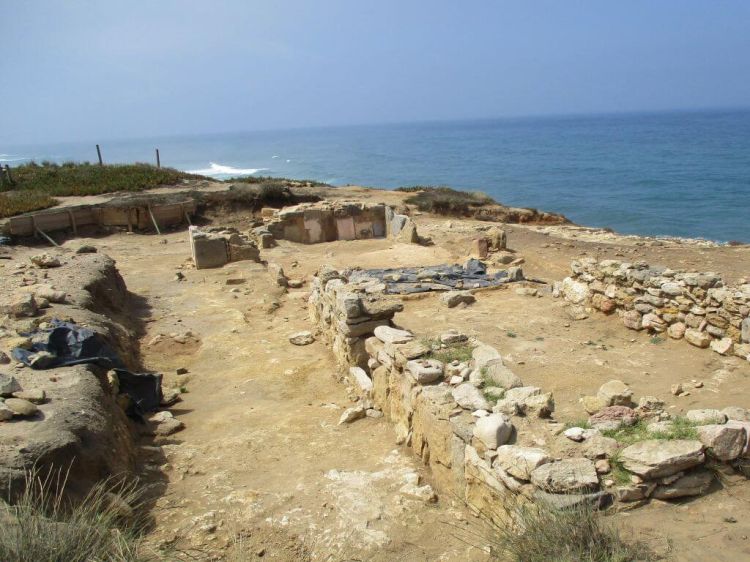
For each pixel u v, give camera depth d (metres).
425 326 10.99
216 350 10.99
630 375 8.37
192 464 6.31
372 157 120.38
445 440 5.53
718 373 8.29
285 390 8.96
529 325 11.05
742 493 4.24
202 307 13.94
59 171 34.94
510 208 32.34
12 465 4.65
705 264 16.80
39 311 9.76
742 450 4.39
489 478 4.70
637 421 5.19
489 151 121.88
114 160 160.12
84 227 25.09
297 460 6.37
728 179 59.69
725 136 136.12
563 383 7.96
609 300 11.30
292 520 4.99
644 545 3.67
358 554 4.49
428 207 30.83
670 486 4.22
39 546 3.54
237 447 6.77
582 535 3.67
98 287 12.70
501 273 15.46
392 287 13.84
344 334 9.17
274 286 15.71
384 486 5.57
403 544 4.61
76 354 7.84
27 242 22.84
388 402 7.46
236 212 28.59
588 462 4.37
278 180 37.22
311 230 24.73
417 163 100.25
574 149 115.69
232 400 8.68
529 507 4.06
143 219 26.09
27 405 5.61
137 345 11.09
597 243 21.55
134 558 3.87
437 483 5.69
